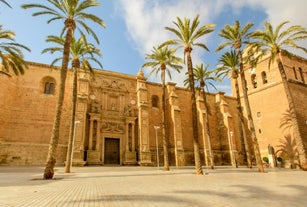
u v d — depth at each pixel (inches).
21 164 1023.0
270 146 1363.2
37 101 1155.9
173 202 209.2
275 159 1348.4
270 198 229.8
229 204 197.8
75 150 1095.0
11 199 229.0
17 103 1107.3
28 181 454.9
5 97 1045.8
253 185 356.8
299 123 1336.1
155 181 446.6
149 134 1433.3
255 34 972.6
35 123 1117.1
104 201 216.5
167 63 1102.4
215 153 1592.0
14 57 818.2
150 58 1103.6
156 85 1593.3
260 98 1583.4
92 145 1224.8
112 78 1446.9
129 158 1293.1
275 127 1443.2
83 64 941.2
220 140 1656.0
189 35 840.3
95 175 647.8
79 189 323.0
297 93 1427.2
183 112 1609.3
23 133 1078.4
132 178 532.1
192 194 262.1
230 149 1546.5
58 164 1074.7
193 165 1465.3
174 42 861.8
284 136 1369.3
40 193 278.5
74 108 846.5
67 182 438.6
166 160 930.7
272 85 1493.6
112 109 1386.6
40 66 1221.1
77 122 1119.0
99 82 1396.4
